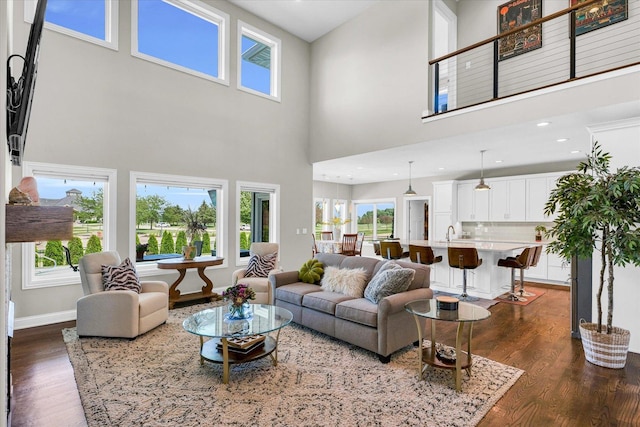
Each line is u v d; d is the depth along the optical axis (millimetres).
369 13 6043
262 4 5984
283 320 3016
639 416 2254
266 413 2264
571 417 2244
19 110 1520
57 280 4199
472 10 6223
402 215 10180
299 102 7023
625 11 4664
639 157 3305
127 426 2127
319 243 9562
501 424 2170
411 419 2207
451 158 6652
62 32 4238
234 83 6004
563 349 3387
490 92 5953
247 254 6500
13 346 3385
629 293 3328
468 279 5852
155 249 5227
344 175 9305
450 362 2719
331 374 2826
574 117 3959
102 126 4551
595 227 2951
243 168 6121
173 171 5230
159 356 3143
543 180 7168
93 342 3479
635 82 3400
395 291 3334
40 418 2219
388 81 5715
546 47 5387
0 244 937
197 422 2166
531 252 5234
